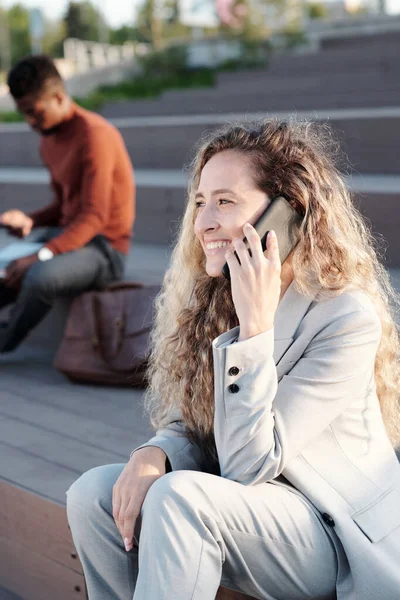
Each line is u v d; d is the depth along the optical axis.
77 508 1.59
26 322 3.31
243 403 1.45
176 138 5.91
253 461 1.44
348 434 1.52
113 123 6.36
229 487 1.44
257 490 1.47
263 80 8.78
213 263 1.58
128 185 3.55
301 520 1.47
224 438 1.48
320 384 1.48
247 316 1.48
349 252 1.57
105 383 3.19
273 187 1.55
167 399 1.77
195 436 1.69
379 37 10.34
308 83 7.81
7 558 2.35
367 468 1.53
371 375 1.55
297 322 1.55
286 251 1.54
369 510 1.50
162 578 1.38
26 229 3.64
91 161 3.42
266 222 1.51
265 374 1.46
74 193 3.57
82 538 1.60
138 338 3.15
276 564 1.47
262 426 1.44
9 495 2.30
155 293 3.22
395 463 1.58
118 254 3.49
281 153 1.56
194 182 1.71
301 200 1.55
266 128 1.60
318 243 1.56
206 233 1.57
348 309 1.52
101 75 12.94
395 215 3.79
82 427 2.74
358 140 5.10
